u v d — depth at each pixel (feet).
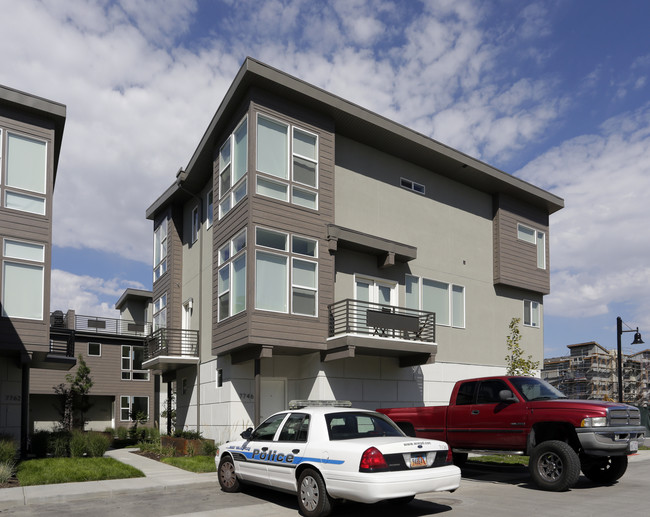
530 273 87.04
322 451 29.01
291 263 59.31
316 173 63.16
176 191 82.07
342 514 30.12
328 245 62.59
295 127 61.98
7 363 61.36
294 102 62.28
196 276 78.64
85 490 36.81
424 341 66.08
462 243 79.87
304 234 60.90
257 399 58.70
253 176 58.03
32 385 114.93
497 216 84.17
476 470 47.96
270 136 60.13
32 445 58.54
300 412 32.45
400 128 69.21
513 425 38.75
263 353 56.18
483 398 41.83
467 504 32.17
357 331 60.08
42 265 57.72
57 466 46.01
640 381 256.93
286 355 65.16
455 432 42.37
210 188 76.18
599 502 31.91
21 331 55.62
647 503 31.55
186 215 86.02
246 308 56.34
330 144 64.80
